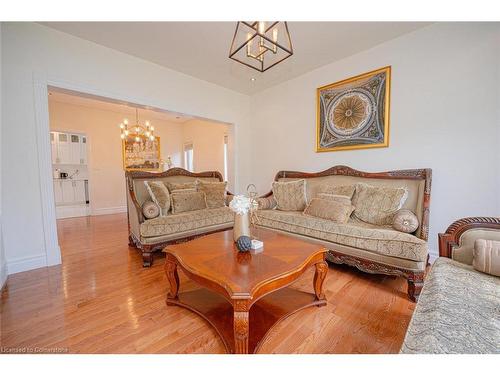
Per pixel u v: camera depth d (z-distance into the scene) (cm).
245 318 108
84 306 161
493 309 93
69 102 509
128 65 285
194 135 678
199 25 227
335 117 310
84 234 363
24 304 163
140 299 171
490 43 200
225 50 277
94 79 259
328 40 256
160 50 277
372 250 190
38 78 223
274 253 153
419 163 244
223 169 595
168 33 242
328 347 122
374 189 245
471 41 209
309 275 214
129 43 261
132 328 138
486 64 203
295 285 192
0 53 201
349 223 234
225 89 398
